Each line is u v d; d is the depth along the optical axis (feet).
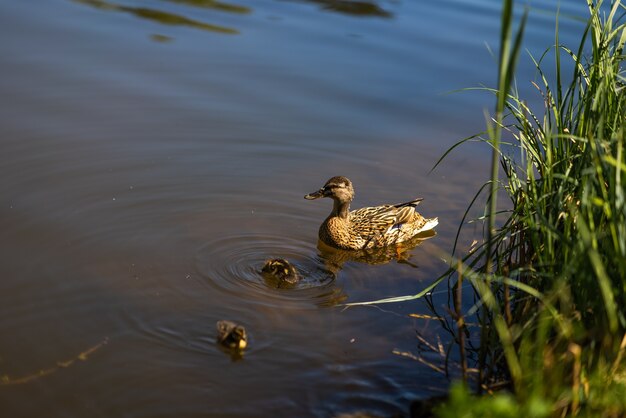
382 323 25.48
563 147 22.93
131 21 49.83
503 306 23.95
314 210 33.42
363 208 33.35
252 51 46.39
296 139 38.04
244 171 35.50
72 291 25.76
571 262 18.78
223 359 23.02
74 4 51.88
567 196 21.68
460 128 39.58
